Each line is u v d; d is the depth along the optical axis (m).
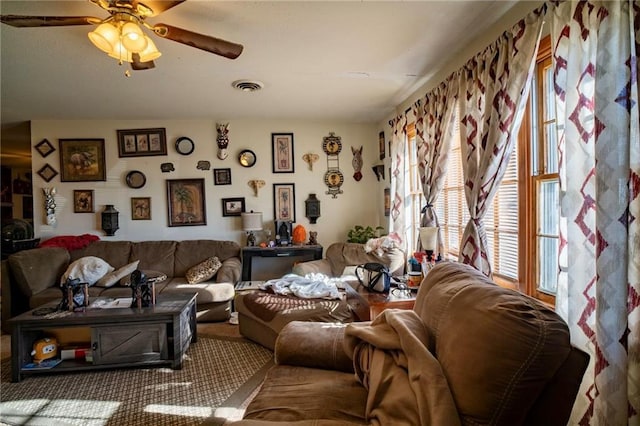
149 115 4.28
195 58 2.63
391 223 4.03
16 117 4.21
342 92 3.48
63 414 1.97
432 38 2.35
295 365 1.64
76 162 4.38
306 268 3.67
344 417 1.23
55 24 1.77
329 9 1.99
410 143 3.77
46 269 3.53
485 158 2.06
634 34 1.21
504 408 0.94
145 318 2.46
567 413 0.98
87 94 3.40
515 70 1.87
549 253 1.89
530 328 0.97
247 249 4.20
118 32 1.80
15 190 7.11
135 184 4.46
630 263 1.27
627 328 1.27
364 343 1.48
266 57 2.62
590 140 1.45
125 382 2.32
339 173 4.78
